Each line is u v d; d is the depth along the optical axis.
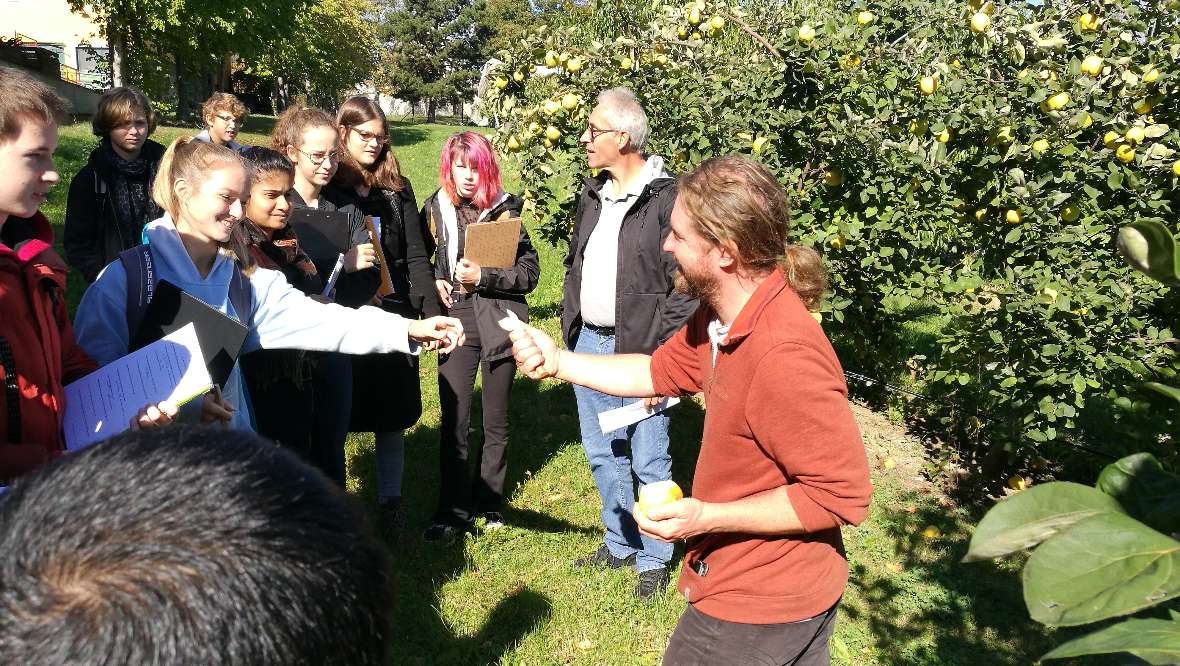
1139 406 5.02
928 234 4.41
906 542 4.54
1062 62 4.04
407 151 23.16
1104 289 4.19
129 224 4.40
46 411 1.87
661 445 3.74
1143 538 0.76
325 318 2.74
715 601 2.13
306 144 3.50
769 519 1.94
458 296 4.03
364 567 0.71
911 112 4.24
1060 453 5.50
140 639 0.57
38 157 1.75
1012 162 4.16
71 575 0.59
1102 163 4.09
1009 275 4.18
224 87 40.84
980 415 5.68
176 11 24.75
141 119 4.35
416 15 73.19
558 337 7.66
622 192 3.58
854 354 6.76
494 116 5.25
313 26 40.22
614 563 4.00
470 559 3.99
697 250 1.99
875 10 4.50
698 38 4.81
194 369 2.03
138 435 0.70
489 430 4.18
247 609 0.60
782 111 4.41
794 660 2.12
